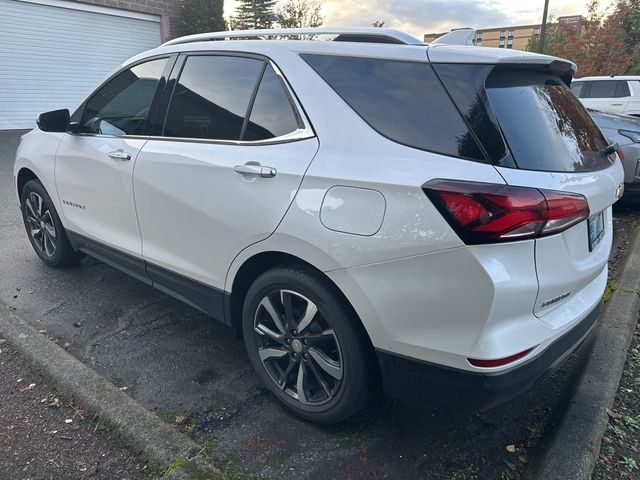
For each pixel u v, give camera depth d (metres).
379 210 2.04
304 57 2.48
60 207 3.96
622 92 12.43
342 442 2.45
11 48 12.33
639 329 3.49
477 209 1.85
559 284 2.08
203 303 2.92
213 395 2.78
